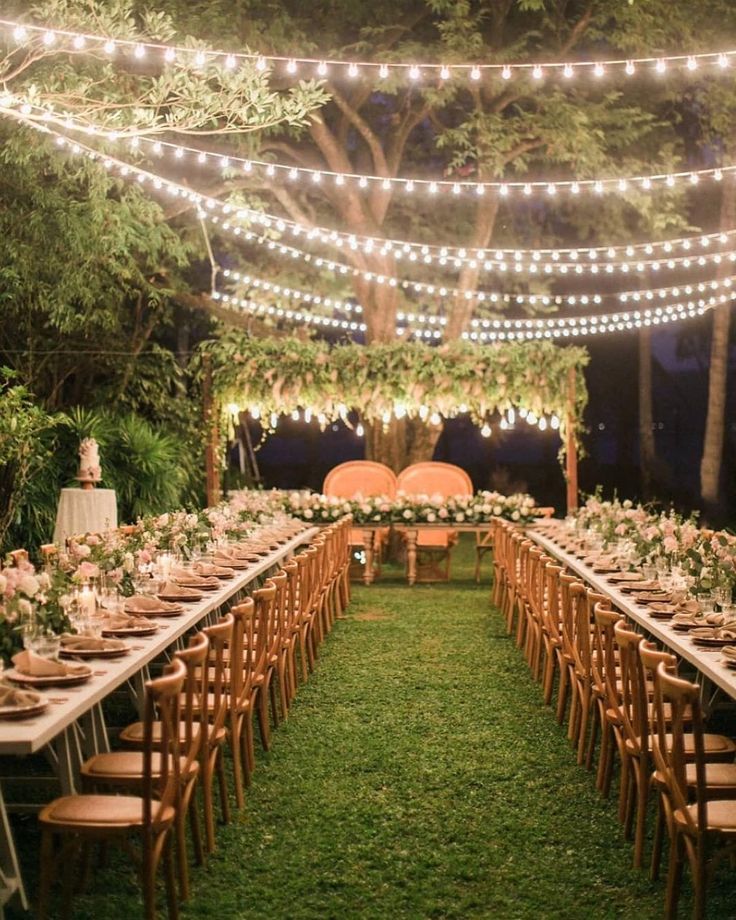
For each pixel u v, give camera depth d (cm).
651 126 1795
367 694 854
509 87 1708
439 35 1741
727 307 2222
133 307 1844
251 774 644
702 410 3291
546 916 468
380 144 1797
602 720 626
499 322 1920
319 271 2078
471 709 811
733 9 1680
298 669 948
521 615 1043
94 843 522
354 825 571
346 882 500
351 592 1450
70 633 544
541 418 1527
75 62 1264
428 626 1170
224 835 557
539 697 849
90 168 1342
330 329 2405
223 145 1708
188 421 1784
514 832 566
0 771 656
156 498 1522
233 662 597
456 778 650
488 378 1487
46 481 1394
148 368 1753
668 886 461
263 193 1972
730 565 669
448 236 2083
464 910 473
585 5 1709
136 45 905
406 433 1859
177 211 1688
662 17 1644
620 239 2092
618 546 1032
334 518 1519
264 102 954
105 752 555
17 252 1381
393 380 1492
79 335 1666
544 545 1265
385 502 1529
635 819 583
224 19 1465
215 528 1048
